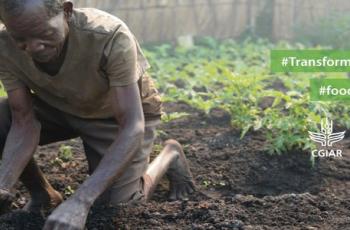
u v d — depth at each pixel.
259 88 6.79
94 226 4.12
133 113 4.09
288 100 6.12
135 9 11.29
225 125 6.96
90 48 4.10
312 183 5.67
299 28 11.66
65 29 3.96
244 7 11.91
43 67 4.25
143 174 4.80
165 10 11.48
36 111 4.71
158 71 9.03
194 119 7.19
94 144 4.75
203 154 6.04
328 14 11.78
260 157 5.93
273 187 5.66
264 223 4.24
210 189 5.57
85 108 4.57
